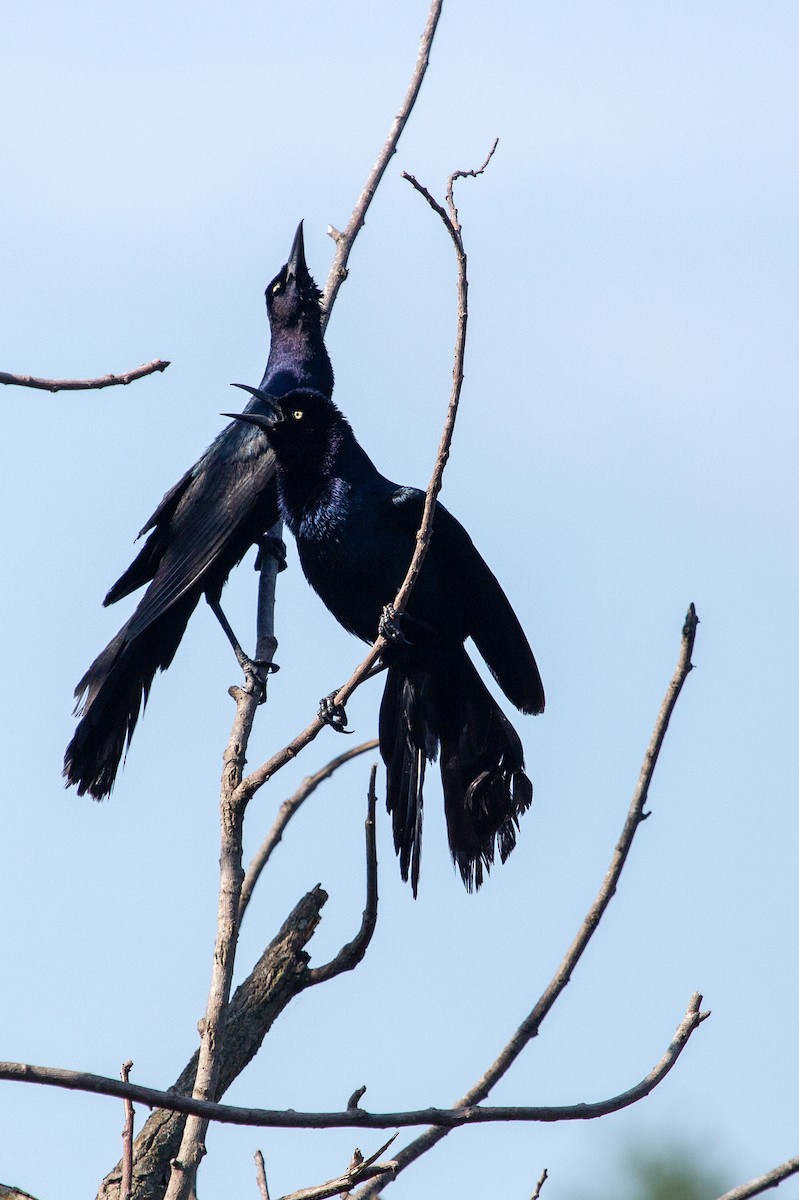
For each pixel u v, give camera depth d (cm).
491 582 1119
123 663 1313
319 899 953
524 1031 796
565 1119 660
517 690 1132
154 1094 587
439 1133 771
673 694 824
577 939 811
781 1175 679
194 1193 776
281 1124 607
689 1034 710
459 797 1128
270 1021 920
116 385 795
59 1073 575
